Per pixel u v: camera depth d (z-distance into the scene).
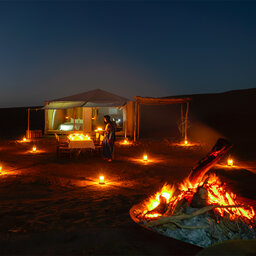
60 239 3.46
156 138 21.31
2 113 46.69
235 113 31.41
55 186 6.75
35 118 40.62
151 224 3.86
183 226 3.70
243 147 15.40
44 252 3.10
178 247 3.24
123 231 3.73
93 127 22.86
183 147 15.79
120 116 25.30
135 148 15.18
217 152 4.41
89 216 4.41
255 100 34.03
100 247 3.23
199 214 3.85
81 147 11.27
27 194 5.96
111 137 10.68
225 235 3.66
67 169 9.07
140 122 36.12
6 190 6.31
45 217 4.33
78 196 5.80
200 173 4.60
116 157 11.89
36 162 10.36
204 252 2.64
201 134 23.77
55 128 23.42
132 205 5.10
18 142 17.56
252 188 6.67
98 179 7.64
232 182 7.35
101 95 15.05
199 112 35.47
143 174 8.40
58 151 11.40
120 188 6.60
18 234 3.60
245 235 3.74
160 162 10.72
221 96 39.12
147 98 18.92
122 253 3.08
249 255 2.54
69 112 24.45
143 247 3.23
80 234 3.62
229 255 2.55
